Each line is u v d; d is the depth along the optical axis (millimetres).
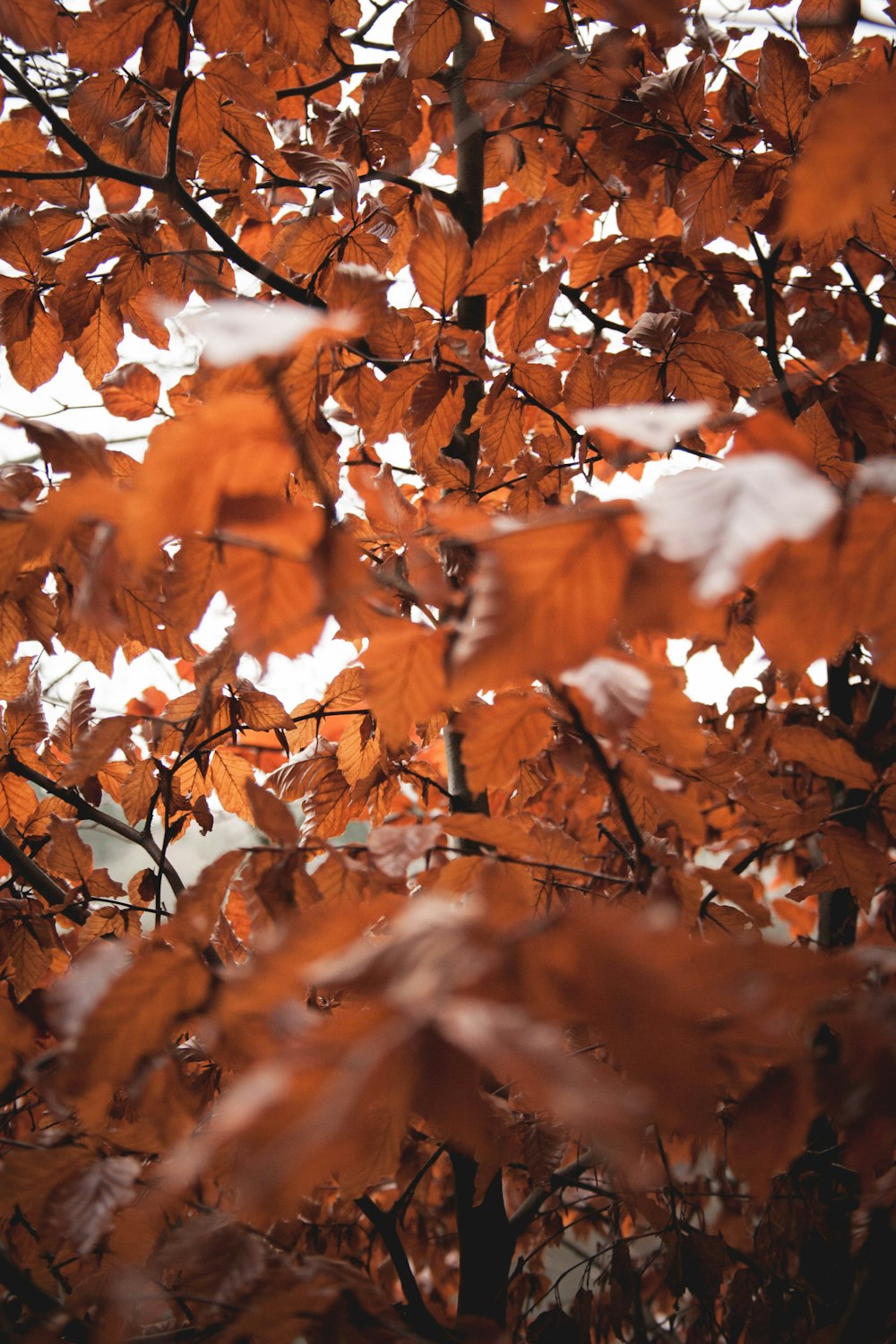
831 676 1563
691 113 1310
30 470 1000
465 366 1104
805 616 596
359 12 1517
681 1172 1611
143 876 1271
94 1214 845
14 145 1356
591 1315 1360
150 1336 990
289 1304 848
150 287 1375
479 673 566
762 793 1075
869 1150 748
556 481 1332
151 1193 861
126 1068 767
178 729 1228
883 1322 1038
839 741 975
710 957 520
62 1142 904
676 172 1471
